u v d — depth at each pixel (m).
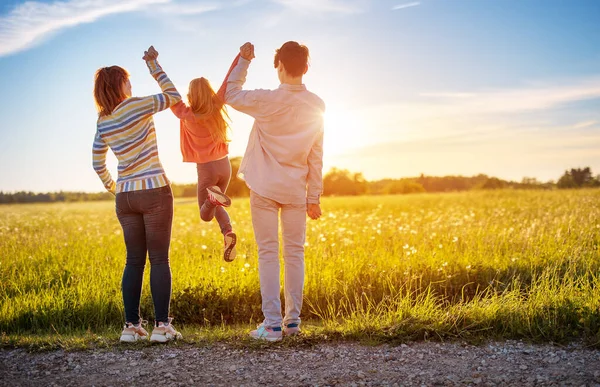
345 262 7.53
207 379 3.90
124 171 4.64
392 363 4.17
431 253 7.97
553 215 13.47
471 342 4.61
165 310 4.71
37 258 8.55
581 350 4.41
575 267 6.73
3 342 4.77
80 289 6.43
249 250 8.92
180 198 54.44
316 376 3.93
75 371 4.10
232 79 4.74
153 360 4.29
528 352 4.37
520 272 7.18
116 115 4.54
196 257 8.46
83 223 17.48
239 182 36.53
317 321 6.13
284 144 4.67
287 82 4.70
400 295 6.33
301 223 4.80
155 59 4.73
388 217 15.94
